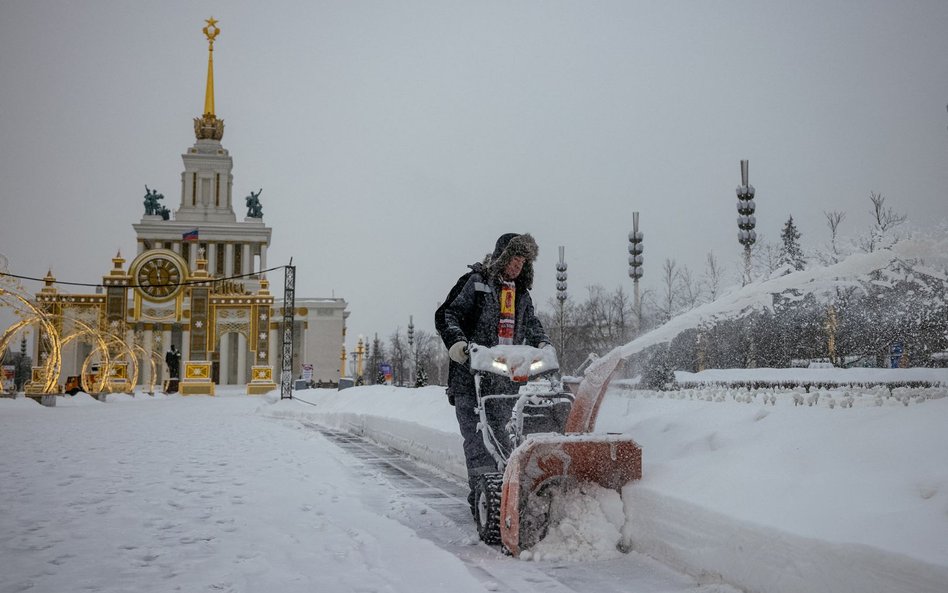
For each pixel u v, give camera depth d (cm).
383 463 902
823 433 371
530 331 520
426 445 916
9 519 474
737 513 312
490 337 500
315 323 10275
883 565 238
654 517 369
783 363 808
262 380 5394
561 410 445
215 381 9138
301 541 420
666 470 402
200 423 1745
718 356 904
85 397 3634
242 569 355
